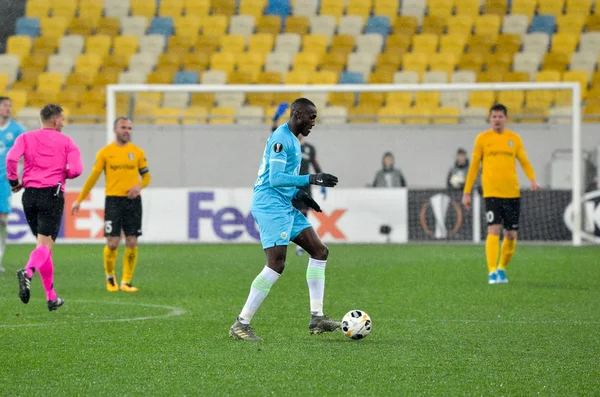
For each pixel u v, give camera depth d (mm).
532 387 17016
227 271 42656
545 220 59562
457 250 54438
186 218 61906
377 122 69312
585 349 21266
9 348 21328
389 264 45406
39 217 28703
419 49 82125
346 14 87750
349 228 61000
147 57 82625
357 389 16844
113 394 16500
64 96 79188
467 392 16609
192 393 16531
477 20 84000
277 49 83062
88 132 68375
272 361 19578
